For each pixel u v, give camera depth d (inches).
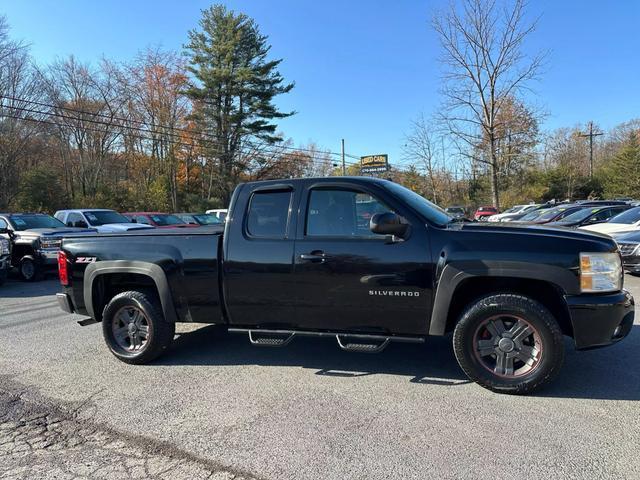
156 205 1421.0
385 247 153.9
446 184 2154.3
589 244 141.9
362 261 154.8
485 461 109.6
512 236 145.9
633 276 384.8
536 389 145.3
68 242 197.0
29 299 354.6
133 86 1533.0
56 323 265.0
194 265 174.6
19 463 115.3
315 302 161.6
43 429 133.5
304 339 218.2
